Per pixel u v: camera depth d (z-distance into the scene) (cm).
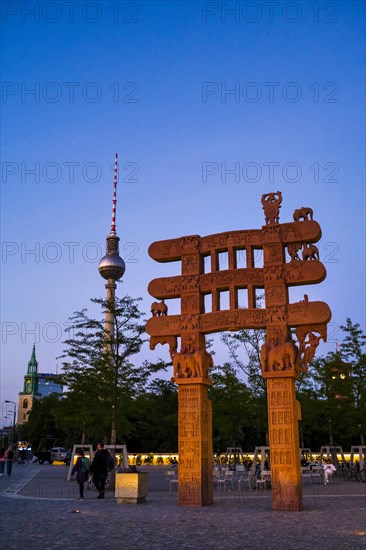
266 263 2012
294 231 2006
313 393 4225
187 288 2103
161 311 2112
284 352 1875
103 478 2169
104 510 1733
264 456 2680
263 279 2008
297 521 1460
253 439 6369
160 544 1112
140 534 1244
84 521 1466
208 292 2094
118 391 2911
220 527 1355
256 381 3647
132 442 7300
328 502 1966
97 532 1273
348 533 1246
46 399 9700
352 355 4109
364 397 3919
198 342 2034
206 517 1554
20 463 6234
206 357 2036
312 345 1892
